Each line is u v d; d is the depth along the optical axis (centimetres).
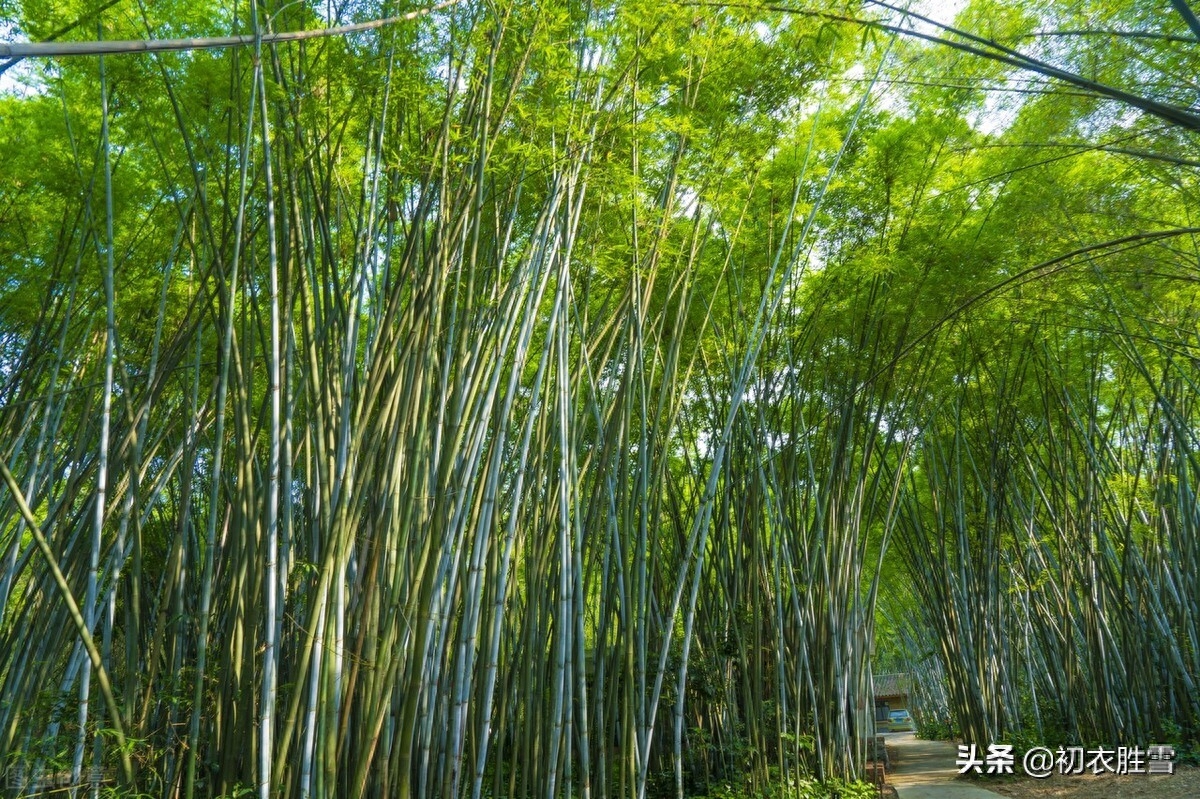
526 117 398
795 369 720
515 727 432
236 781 350
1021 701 1077
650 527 546
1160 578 855
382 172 418
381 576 355
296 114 383
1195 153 458
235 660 368
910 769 980
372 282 386
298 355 441
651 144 494
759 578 648
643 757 445
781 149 630
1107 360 831
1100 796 676
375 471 380
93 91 443
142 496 529
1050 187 602
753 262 658
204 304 427
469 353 391
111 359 352
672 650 599
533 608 438
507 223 405
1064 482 877
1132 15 422
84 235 453
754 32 520
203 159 452
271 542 322
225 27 454
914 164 650
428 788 373
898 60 600
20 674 432
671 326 637
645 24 425
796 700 608
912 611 1459
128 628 369
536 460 444
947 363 793
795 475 689
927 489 1076
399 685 360
